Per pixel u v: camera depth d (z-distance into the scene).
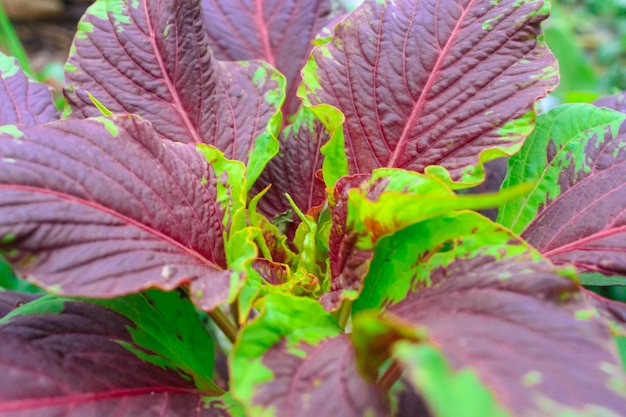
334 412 0.14
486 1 0.22
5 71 0.25
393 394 0.18
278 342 0.15
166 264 0.16
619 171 0.21
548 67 0.21
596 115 0.23
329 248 0.20
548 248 0.21
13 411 0.15
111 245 0.16
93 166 0.17
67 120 0.17
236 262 0.17
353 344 0.15
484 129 0.21
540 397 0.12
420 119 0.22
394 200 0.16
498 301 0.15
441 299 0.16
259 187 0.26
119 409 0.16
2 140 0.16
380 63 0.23
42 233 0.15
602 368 0.13
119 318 0.20
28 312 0.19
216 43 0.31
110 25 0.24
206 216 0.19
